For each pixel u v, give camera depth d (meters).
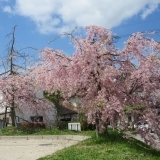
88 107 12.20
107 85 11.84
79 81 12.16
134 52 12.17
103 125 12.31
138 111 11.71
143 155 9.87
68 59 12.35
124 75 12.36
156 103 12.34
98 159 8.79
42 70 13.29
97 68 11.81
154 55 12.01
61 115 32.19
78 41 12.01
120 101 11.79
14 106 22.45
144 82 11.87
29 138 17.69
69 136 16.52
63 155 9.50
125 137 12.16
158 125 11.63
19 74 21.77
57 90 13.26
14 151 11.89
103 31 12.55
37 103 23.06
